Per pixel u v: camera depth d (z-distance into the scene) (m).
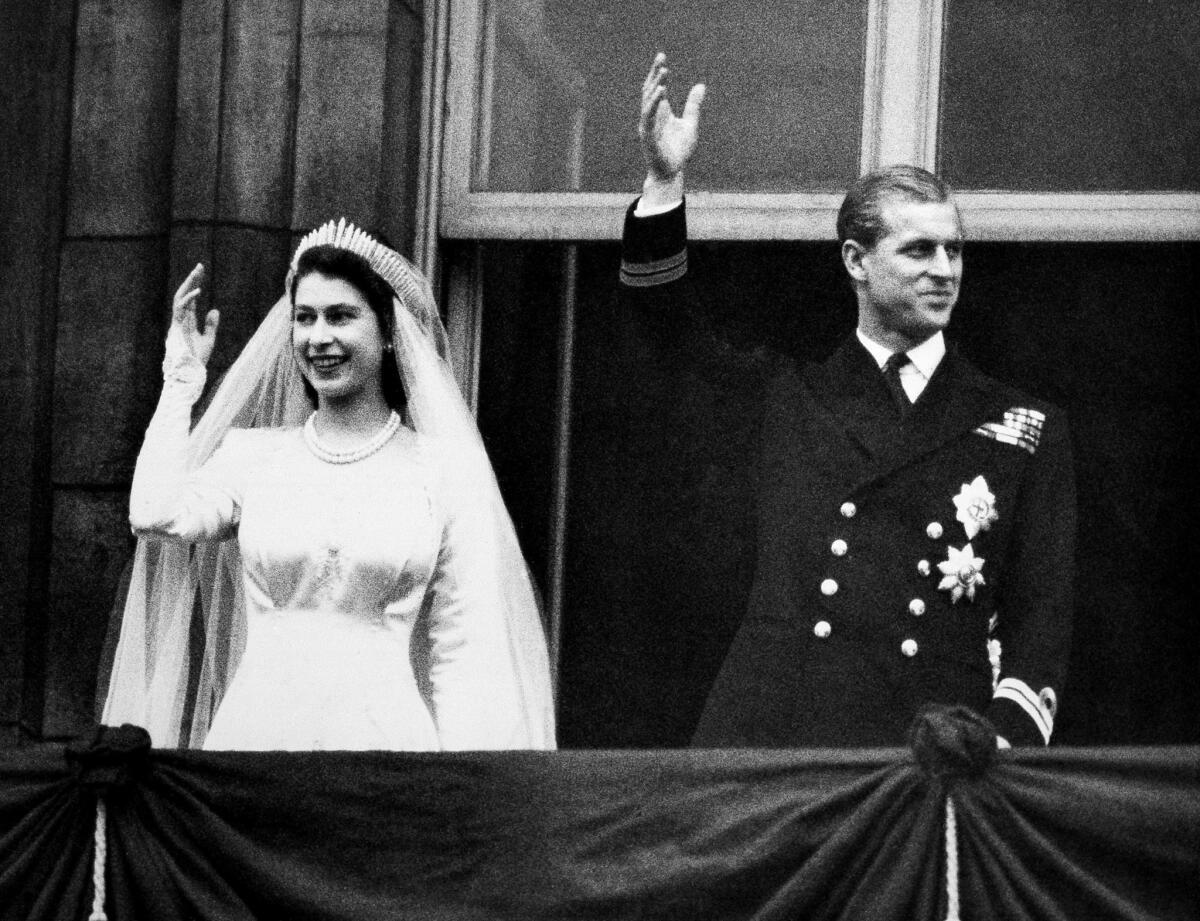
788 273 22.20
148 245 22.02
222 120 21.80
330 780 17.70
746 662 19.00
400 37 22.20
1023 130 22.17
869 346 19.36
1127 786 16.81
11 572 21.69
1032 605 18.80
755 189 22.34
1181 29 22.09
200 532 19.20
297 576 18.97
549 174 22.55
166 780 17.81
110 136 22.14
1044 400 21.38
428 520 19.06
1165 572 21.53
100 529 21.67
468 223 22.44
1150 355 21.86
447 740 18.78
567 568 22.11
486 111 22.62
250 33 21.95
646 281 20.14
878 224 19.20
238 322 21.50
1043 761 16.95
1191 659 21.42
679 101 22.55
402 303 19.61
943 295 19.14
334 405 19.44
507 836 17.47
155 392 21.81
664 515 22.03
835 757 17.20
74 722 21.50
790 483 19.23
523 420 22.33
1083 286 21.98
